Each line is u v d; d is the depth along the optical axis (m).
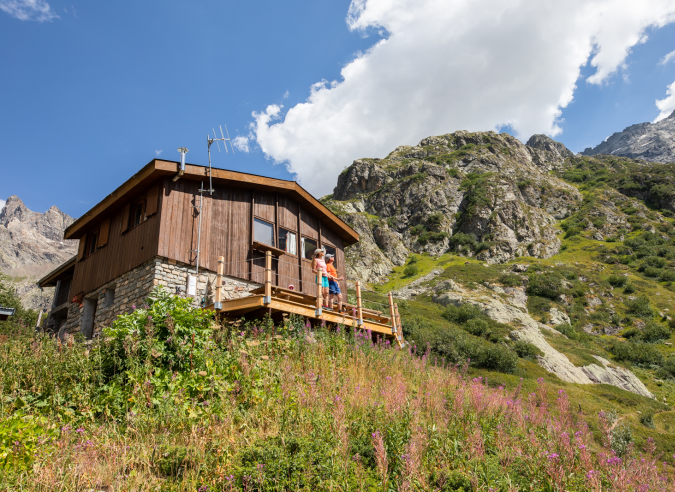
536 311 50.22
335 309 13.12
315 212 17.34
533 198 94.06
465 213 84.31
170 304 8.12
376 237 81.12
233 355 8.23
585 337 44.25
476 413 7.61
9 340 8.67
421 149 116.19
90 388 6.97
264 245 14.34
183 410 6.39
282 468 5.02
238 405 6.94
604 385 27.38
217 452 5.39
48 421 6.13
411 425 6.19
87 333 15.52
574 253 74.69
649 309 51.41
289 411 6.58
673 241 75.06
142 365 7.20
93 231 16.81
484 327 35.34
